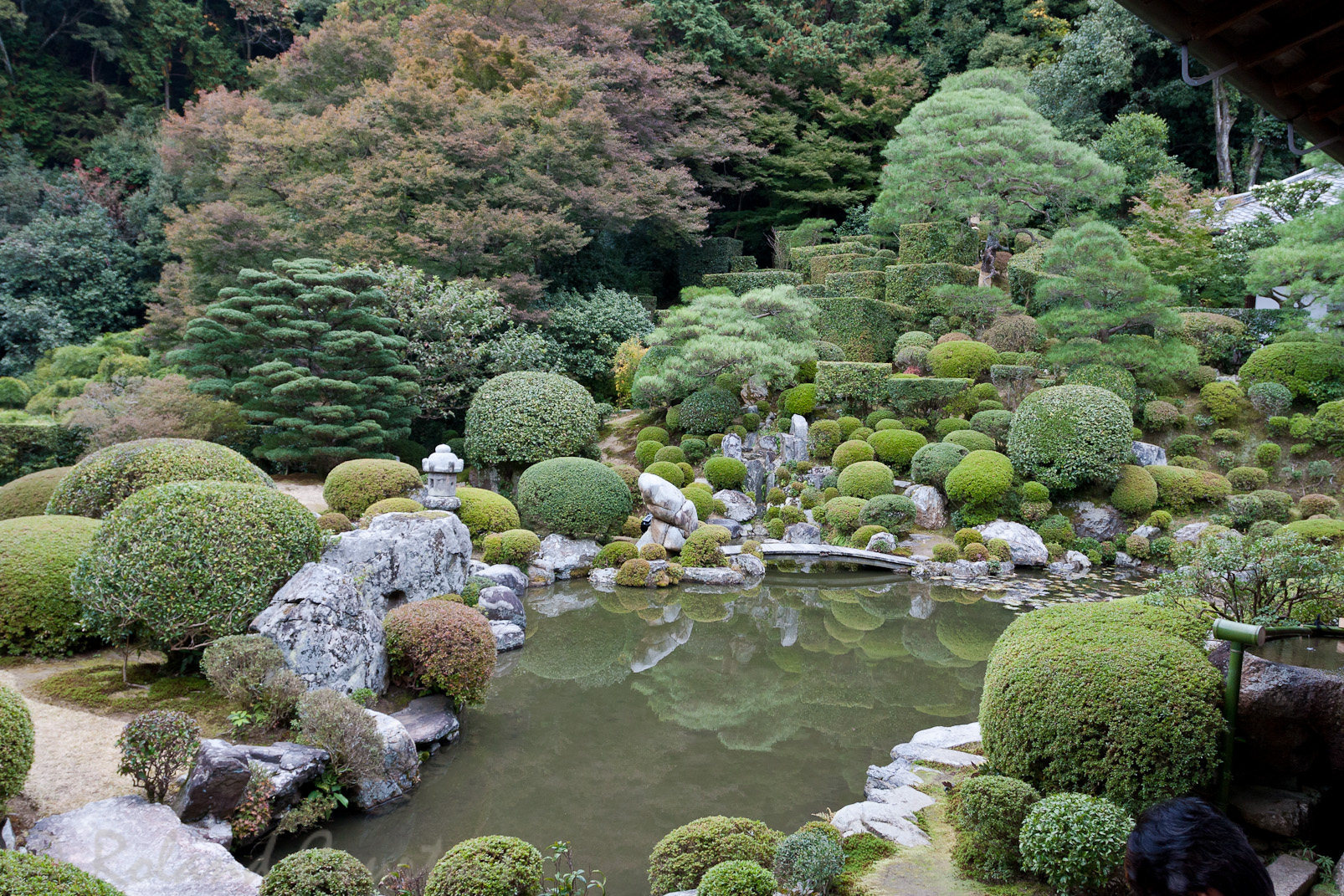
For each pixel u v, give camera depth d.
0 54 28.89
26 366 23.53
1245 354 17.39
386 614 7.44
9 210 26.45
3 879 2.70
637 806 5.54
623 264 27.41
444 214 19.16
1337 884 3.69
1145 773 4.02
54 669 6.83
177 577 6.31
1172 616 4.90
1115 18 25.64
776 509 15.03
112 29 30.03
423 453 17.80
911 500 14.37
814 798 5.66
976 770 5.38
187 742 4.74
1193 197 21.52
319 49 22.92
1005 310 18.56
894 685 8.19
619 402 21.02
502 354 18.30
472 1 25.03
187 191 26.53
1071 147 17.36
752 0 28.61
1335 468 14.45
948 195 19.02
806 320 18.16
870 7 28.53
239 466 8.87
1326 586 4.70
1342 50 2.86
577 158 21.64
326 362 15.44
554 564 12.52
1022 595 11.70
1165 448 15.77
